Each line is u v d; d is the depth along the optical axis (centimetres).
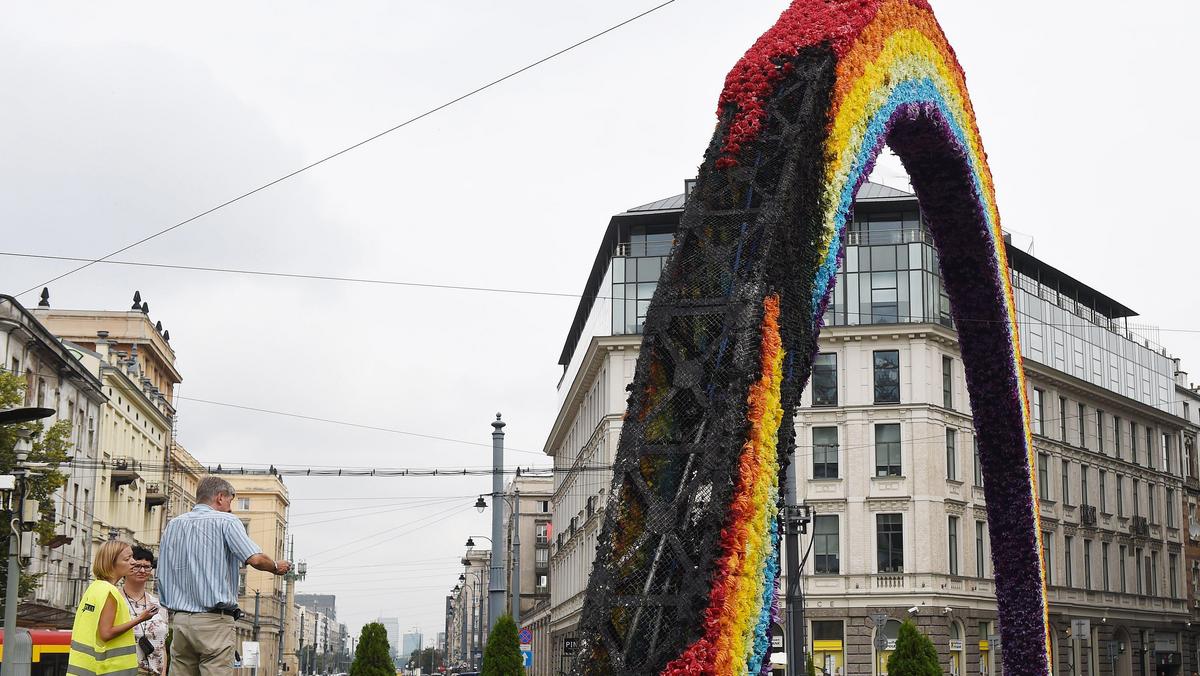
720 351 1279
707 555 1175
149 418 7925
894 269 5884
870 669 5538
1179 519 8094
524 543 13275
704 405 1254
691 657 1130
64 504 5853
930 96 1880
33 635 3416
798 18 1584
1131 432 7612
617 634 1200
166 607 941
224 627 940
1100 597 6956
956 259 2195
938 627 5572
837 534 5691
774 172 1405
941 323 5934
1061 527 6625
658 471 1258
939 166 2059
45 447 4153
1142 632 7444
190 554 941
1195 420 8706
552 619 9231
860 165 1568
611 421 6084
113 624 940
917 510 5628
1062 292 7112
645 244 6262
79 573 6194
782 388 1318
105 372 6712
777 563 1247
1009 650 2280
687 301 1311
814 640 5638
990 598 5962
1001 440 2270
